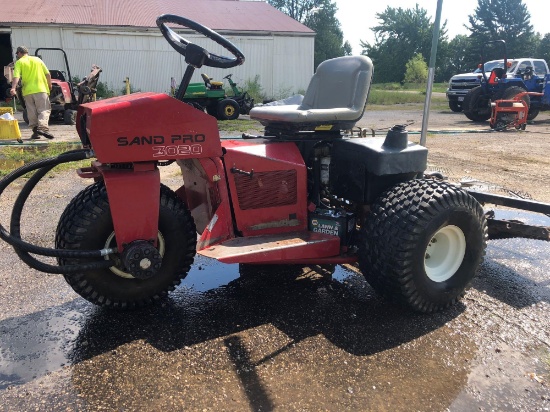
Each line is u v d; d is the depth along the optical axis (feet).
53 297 10.57
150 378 7.84
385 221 9.49
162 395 7.44
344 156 10.71
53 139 32.76
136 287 9.59
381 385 7.72
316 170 11.04
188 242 9.94
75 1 73.82
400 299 9.64
